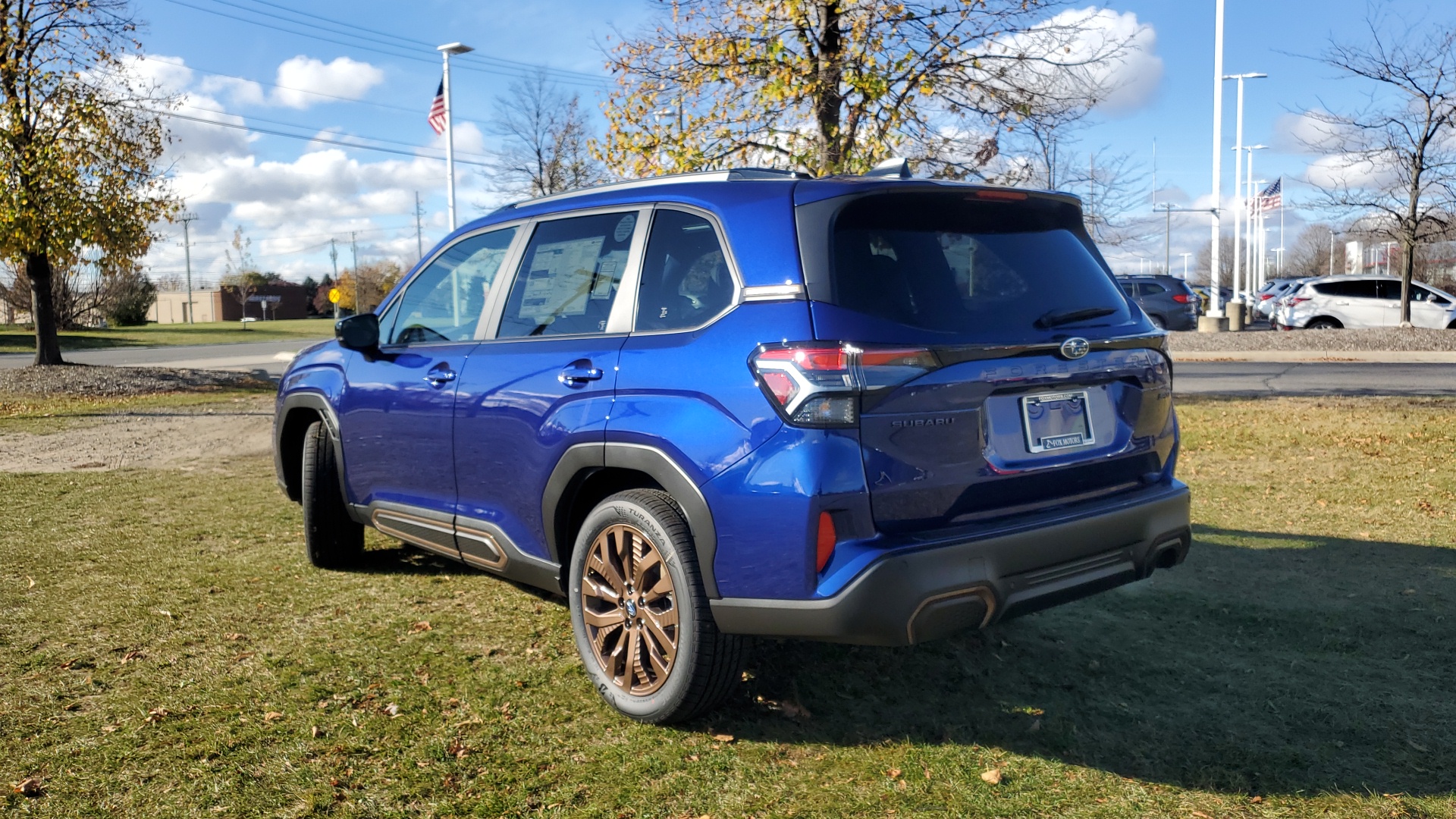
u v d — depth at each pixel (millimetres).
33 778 2975
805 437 2861
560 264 3922
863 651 4047
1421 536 5922
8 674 3785
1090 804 2854
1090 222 12250
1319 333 22500
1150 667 3891
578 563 3564
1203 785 2965
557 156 33656
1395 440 9195
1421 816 2775
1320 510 6676
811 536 2848
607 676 3484
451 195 30953
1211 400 12852
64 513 6734
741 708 3518
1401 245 21781
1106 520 3240
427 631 4305
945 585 2883
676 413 3156
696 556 3145
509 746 3217
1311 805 2840
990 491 3092
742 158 10422
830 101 10000
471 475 4051
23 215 17922
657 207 3615
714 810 2832
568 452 3502
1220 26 28062
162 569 5281
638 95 10523
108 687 3672
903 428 2914
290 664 3912
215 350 37625
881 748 3207
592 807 2846
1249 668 3869
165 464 9188
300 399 5195
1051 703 3551
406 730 3320
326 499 5094
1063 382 3258
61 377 18906
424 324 4566
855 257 3037
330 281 104938
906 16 10008
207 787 2934
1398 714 3443
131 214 19406
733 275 3184
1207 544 5812
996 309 3164
